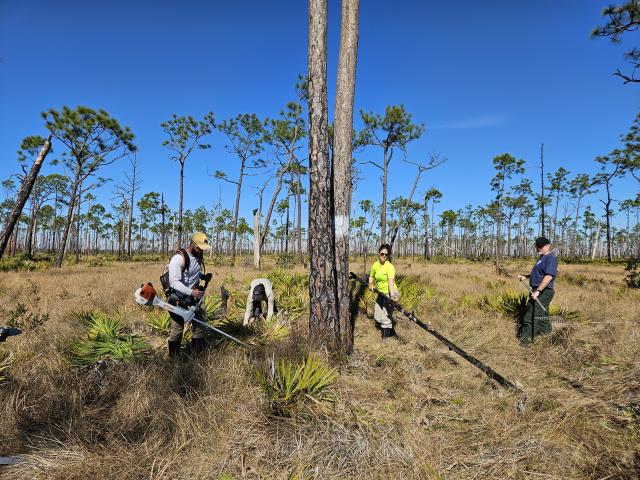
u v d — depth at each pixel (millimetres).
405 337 5551
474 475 2480
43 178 34938
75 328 5160
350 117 4926
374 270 5656
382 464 2559
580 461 2609
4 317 6152
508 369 4324
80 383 3404
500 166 24438
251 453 2664
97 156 23078
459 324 6160
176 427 2807
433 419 3199
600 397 3502
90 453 2490
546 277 5117
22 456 2467
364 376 4020
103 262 26797
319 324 4633
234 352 4059
